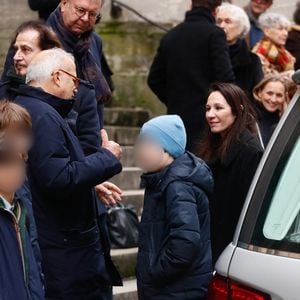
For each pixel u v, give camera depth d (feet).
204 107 44.39
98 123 32.53
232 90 35.45
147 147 30.42
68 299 30.60
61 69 29.53
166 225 30.25
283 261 22.77
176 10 61.77
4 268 23.47
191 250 29.53
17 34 32.07
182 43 44.88
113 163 30.12
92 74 34.78
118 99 59.82
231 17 46.60
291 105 24.86
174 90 45.24
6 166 23.11
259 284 22.80
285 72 46.78
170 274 29.81
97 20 35.37
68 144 29.60
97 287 31.48
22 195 24.98
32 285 24.36
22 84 30.12
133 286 42.37
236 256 23.59
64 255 30.42
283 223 23.41
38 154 28.89
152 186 30.63
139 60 60.49
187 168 30.30
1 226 23.56
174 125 30.58
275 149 24.41
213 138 35.99
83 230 30.78
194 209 29.89
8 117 23.17
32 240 25.39
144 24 61.00
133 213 44.62
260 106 42.68
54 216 30.19
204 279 30.40
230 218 35.22
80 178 29.30
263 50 50.70
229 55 46.47
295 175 23.98
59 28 34.09
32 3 43.57
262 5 54.90
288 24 50.83
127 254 43.42
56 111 29.55
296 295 22.34
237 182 35.09
